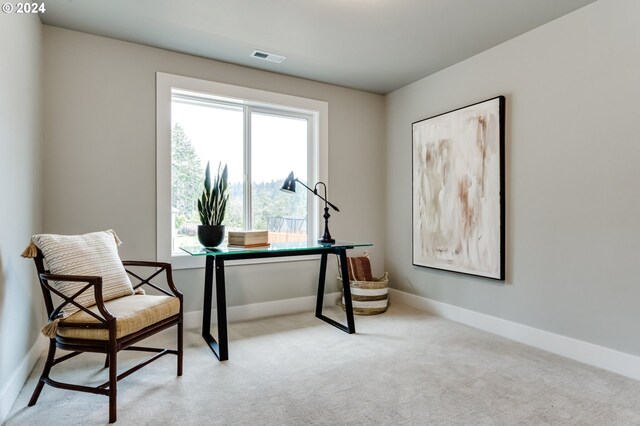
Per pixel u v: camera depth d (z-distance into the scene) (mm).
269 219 3492
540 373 2115
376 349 2492
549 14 2348
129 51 2734
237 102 3268
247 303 3248
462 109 3041
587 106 2254
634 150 2049
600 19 2184
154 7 2258
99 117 2633
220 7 2258
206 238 2641
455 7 2256
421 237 3465
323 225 3631
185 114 3127
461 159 3053
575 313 2324
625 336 2092
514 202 2680
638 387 1941
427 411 1712
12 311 1793
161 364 2225
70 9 2279
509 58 2705
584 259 2277
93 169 2615
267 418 1650
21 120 1981
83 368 2150
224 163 3281
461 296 3113
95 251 1949
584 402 1791
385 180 3977
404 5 2230
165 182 2852
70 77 2545
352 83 3637
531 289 2574
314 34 2617
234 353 2416
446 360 2301
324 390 1910
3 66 1688
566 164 2363
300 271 3518
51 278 1653
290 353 2418
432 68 3246
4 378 1655
